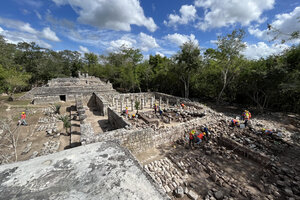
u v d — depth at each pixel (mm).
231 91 22781
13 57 39812
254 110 19047
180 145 9711
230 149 9164
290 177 6641
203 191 6008
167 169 7199
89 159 1871
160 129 10516
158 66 36812
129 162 1870
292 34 9234
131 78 32969
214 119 13625
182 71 24438
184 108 18406
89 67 60156
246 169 7359
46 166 1729
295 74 11430
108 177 1572
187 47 21797
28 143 10461
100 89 28859
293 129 12609
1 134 11758
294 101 16938
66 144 10422
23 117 13750
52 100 23234
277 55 16125
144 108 19984
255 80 16688
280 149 8844
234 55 19844
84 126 10336
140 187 1480
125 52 46094
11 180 1505
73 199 1270
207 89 25828
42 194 1324
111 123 13672
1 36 29875
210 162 7727
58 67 47250
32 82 41156
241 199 5605
